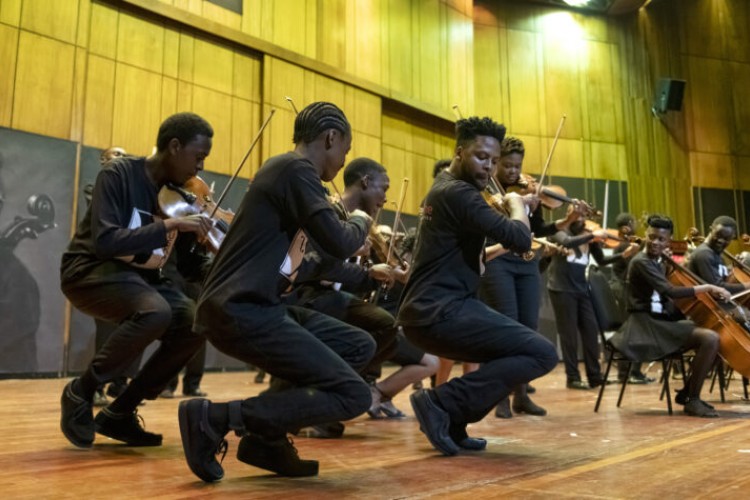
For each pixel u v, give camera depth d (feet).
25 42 20.56
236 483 5.82
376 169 9.84
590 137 37.96
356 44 30.07
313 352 5.85
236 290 5.72
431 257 7.70
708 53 40.75
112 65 22.57
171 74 24.00
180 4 24.06
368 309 9.73
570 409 12.35
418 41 32.94
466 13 35.70
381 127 31.09
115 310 7.67
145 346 7.49
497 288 11.59
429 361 11.10
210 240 8.60
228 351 5.89
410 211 32.07
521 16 38.24
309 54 28.09
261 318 5.78
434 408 7.32
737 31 41.24
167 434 8.95
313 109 6.40
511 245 7.41
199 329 5.92
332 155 6.40
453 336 7.42
